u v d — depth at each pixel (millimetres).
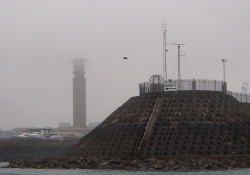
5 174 191250
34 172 197000
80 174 180875
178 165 199500
